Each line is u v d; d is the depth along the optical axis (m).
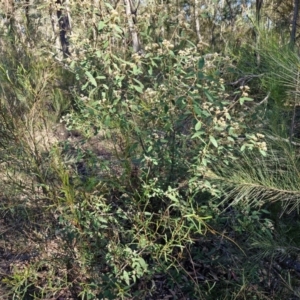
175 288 2.33
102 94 2.09
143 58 2.24
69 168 2.31
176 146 2.22
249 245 2.08
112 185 2.31
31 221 2.18
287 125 2.07
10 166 2.27
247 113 2.17
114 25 1.98
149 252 2.13
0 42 2.39
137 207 2.25
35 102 2.20
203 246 2.36
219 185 1.91
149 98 2.21
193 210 1.98
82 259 2.08
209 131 1.93
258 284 2.15
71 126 2.30
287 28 3.06
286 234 2.07
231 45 2.93
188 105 1.91
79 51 2.32
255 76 2.28
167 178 2.29
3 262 2.40
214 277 2.26
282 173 1.77
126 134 2.26
